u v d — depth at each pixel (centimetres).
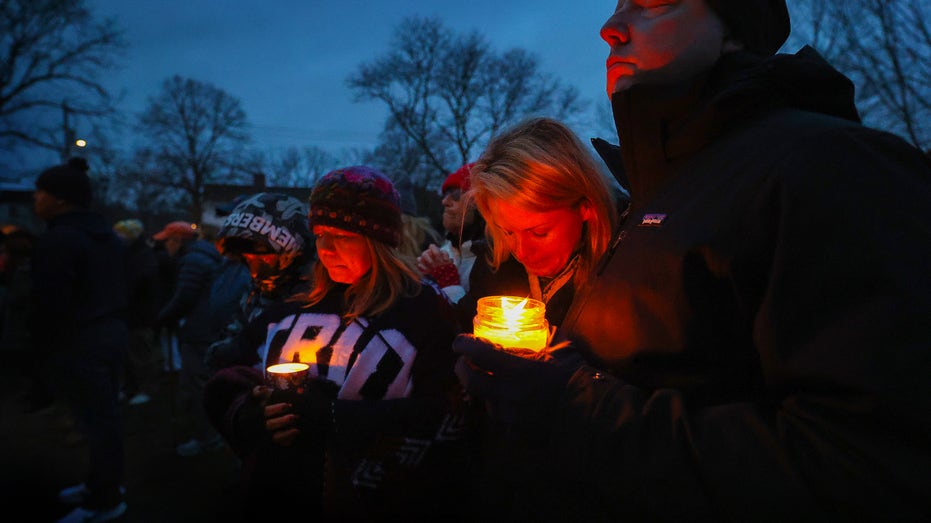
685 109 77
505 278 143
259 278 206
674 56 76
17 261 595
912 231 51
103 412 288
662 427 60
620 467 61
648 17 78
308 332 147
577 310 86
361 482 133
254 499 138
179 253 726
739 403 59
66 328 276
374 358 139
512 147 100
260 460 139
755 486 53
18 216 2430
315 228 146
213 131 3700
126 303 309
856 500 47
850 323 50
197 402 378
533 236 103
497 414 73
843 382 49
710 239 62
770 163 61
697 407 64
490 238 157
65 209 291
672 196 72
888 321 48
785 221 56
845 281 51
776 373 56
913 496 45
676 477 57
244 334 168
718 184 66
